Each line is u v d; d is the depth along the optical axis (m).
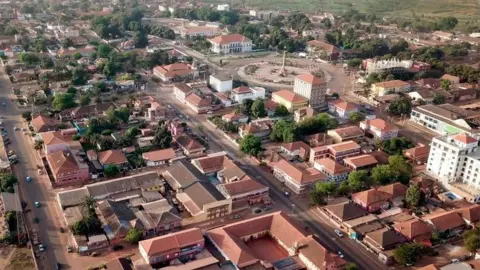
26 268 185.88
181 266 186.38
